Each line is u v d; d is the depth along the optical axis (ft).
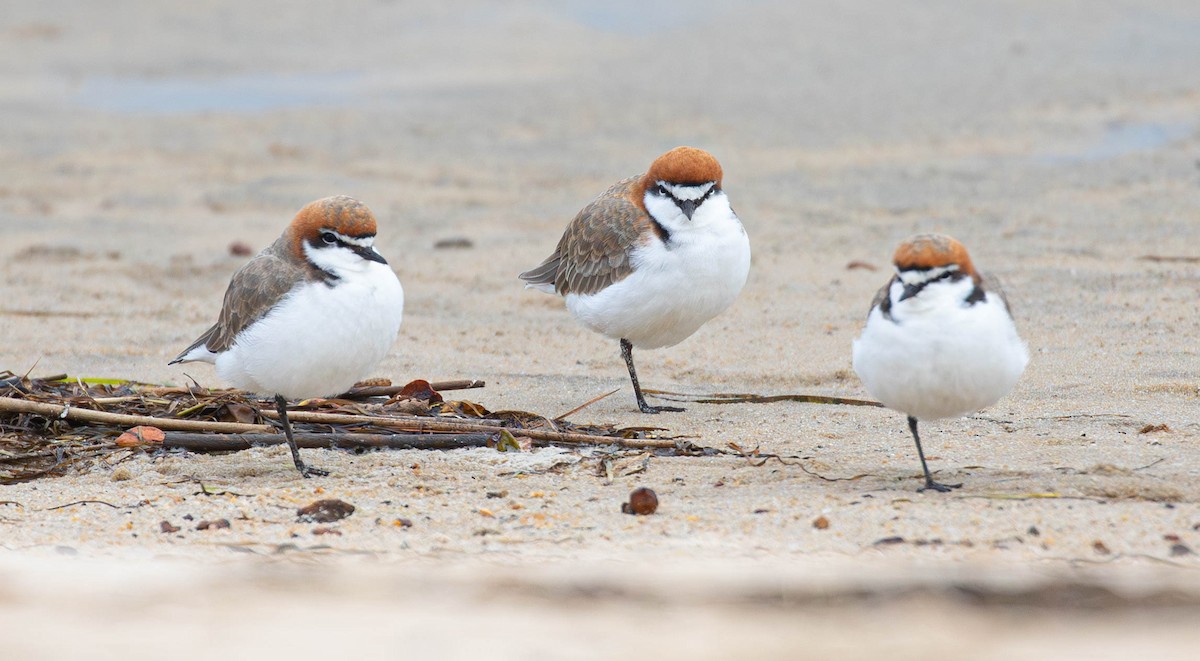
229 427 37.37
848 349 47.03
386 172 77.36
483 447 36.68
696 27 111.96
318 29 117.29
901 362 29.43
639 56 104.47
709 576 26.27
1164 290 51.39
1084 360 43.55
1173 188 66.54
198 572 26.99
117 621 24.18
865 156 76.54
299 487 33.06
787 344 47.96
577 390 43.60
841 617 24.22
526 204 70.54
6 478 34.14
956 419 37.99
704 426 38.65
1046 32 103.09
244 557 28.02
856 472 32.99
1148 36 100.12
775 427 38.17
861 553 27.27
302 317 32.53
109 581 26.53
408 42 112.06
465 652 22.71
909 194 68.49
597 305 40.96
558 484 33.01
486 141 83.46
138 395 40.29
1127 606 24.50
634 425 38.78
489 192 73.00
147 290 57.52
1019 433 36.11
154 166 80.23
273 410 39.14
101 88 101.50
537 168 77.15
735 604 24.97
